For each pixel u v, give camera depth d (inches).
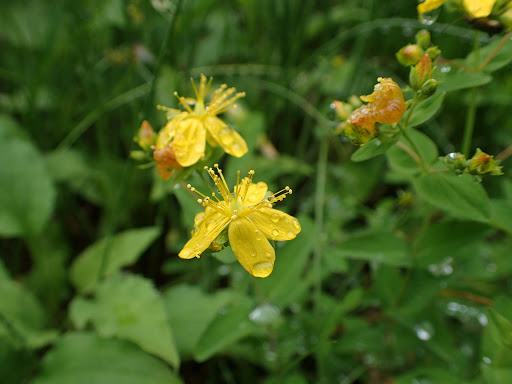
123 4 7.8
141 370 5.2
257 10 8.8
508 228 4.9
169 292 6.0
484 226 5.0
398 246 5.3
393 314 5.3
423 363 5.8
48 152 8.1
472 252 5.6
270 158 7.6
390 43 8.2
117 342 5.4
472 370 5.6
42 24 8.9
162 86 7.4
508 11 4.3
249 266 3.9
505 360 4.4
